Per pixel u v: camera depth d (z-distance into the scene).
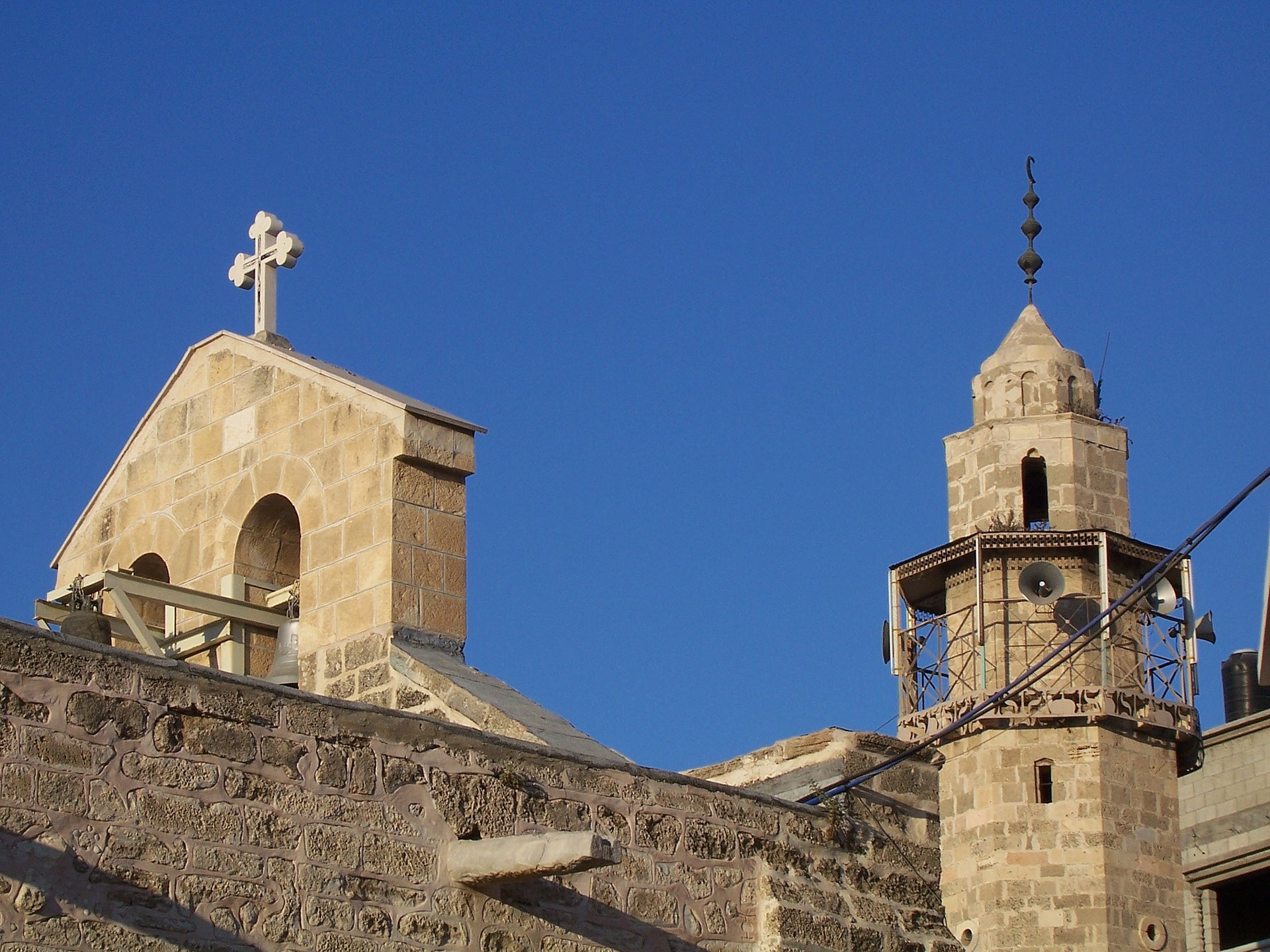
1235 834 42.44
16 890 15.55
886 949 21.67
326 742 17.77
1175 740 41.66
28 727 15.94
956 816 41.06
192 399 26.97
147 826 16.41
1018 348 44.66
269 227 27.28
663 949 19.72
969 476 43.78
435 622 23.98
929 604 44.00
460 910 18.22
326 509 24.75
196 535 26.33
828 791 22.39
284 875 17.11
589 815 19.59
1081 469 43.12
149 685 16.73
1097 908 39.56
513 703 22.52
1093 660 41.25
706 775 24.31
